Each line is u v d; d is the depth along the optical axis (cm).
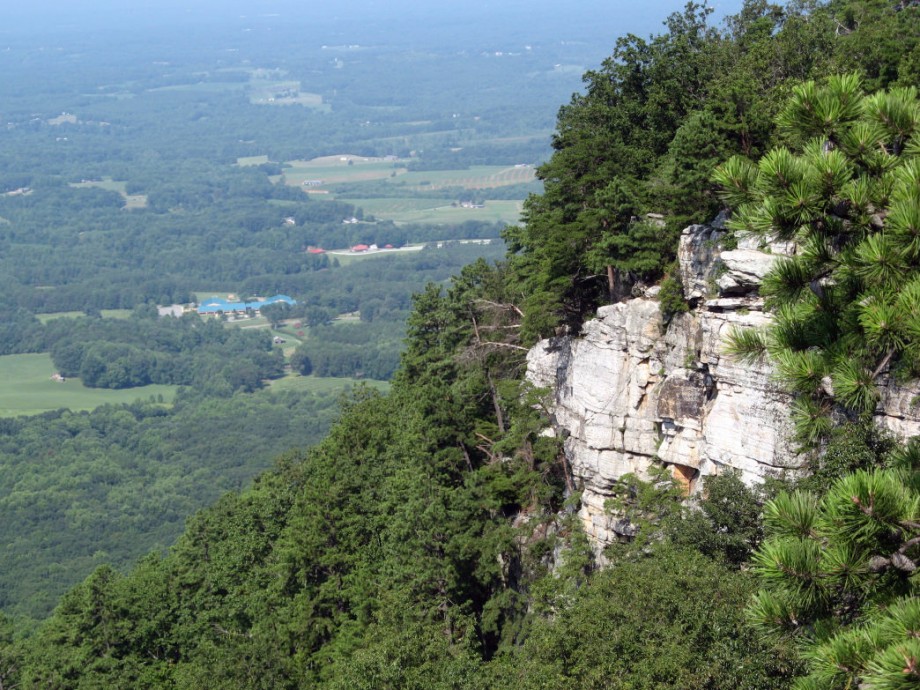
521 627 5625
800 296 2333
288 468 9431
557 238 5975
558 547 5700
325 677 6200
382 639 5341
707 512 4428
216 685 6284
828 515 1975
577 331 6259
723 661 3506
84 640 7750
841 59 6009
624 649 3856
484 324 8025
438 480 6575
